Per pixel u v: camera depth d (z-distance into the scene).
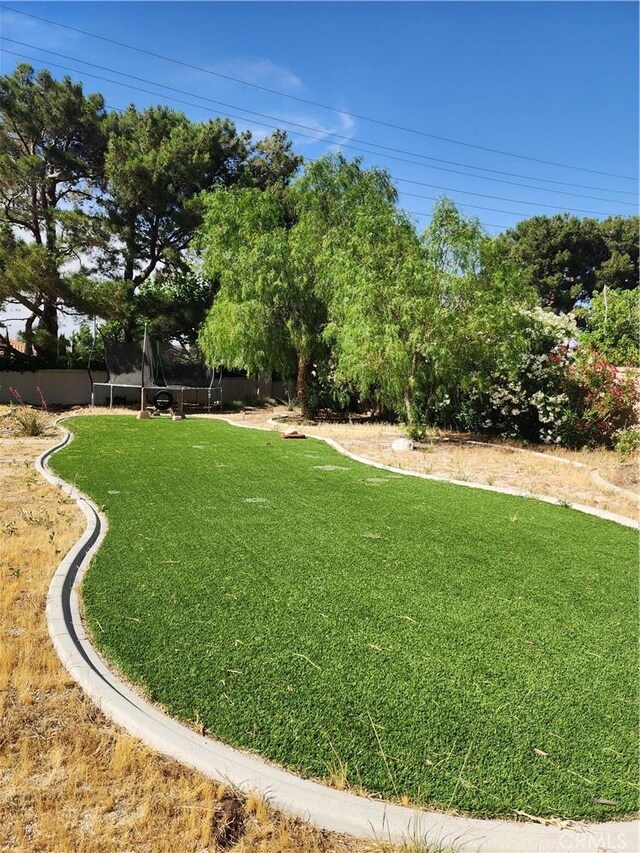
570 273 32.66
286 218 21.16
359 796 1.99
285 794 1.99
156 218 21.14
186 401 21.39
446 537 4.98
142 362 16.95
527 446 11.00
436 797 1.99
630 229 31.33
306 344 15.59
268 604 3.52
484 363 11.14
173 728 2.32
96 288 18.44
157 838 1.85
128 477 7.32
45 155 19.44
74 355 22.47
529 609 3.56
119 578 3.88
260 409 20.20
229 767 2.11
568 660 2.94
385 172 16.47
